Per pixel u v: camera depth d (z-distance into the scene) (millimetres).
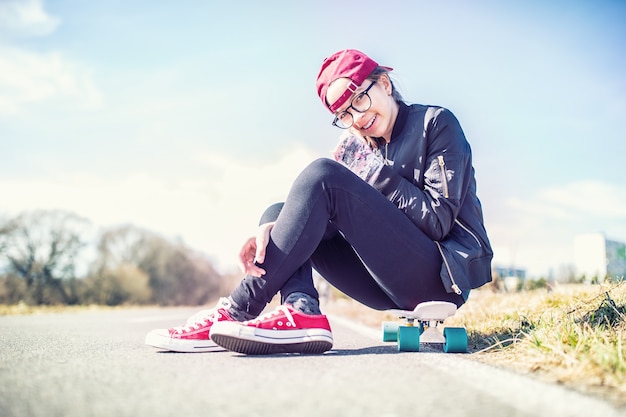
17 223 20266
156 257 23672
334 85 2684
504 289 6195
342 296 12352
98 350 2746
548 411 1354
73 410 1379
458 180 2562
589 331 2381
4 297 19906
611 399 1485
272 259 2477
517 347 2578
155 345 2590
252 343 2346
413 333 2609
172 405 1418
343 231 2561
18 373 1929
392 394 1521
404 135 2723
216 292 25531
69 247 20875
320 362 2154
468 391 1569
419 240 2531
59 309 13469
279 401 1444
